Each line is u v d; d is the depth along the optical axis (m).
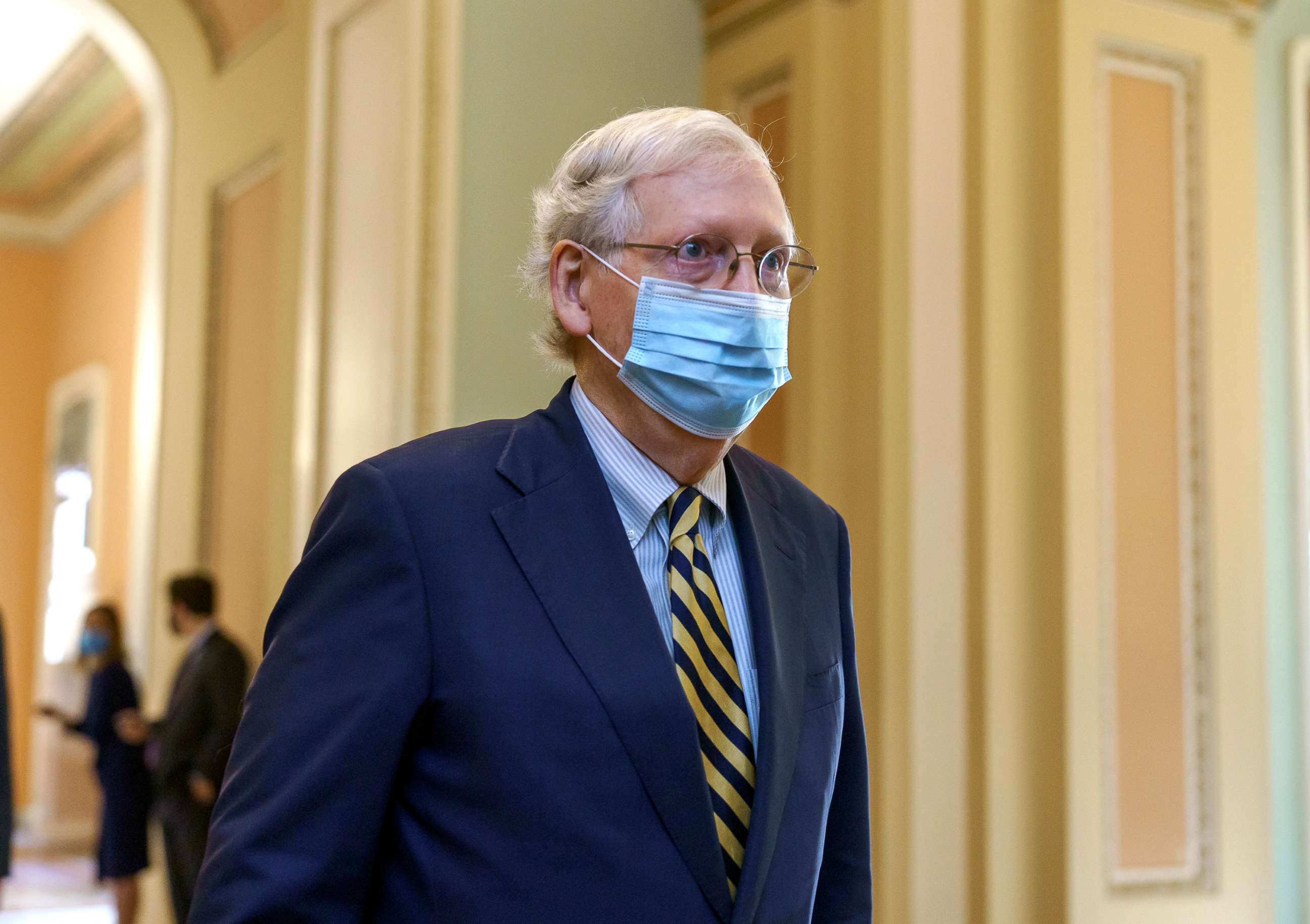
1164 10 4.15
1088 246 3.94
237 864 1.19
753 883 1.25
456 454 1.35
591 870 1.20
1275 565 4.58
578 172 1.45
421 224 3.46
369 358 3.54
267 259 5.02
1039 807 3.79
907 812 3.64
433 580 1.25
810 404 3.77
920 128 3.82
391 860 1.27
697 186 1.38
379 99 3.61
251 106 5.21
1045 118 3.95
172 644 5.72
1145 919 3.84
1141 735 3.91
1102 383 3.93
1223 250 4.20
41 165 10.18
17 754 10.46
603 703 1.24
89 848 9.38
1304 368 4.70
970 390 3.84
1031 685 3.82
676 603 1.36
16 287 10.86
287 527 4.70
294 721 1.22
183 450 5.69
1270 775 4.13
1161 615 3.99
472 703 1.22
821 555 1.57
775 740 1.33
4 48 8.37
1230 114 4.27
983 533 3.78
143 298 6.20
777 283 1.41
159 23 5.71
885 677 3.66
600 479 1.37
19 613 10.65
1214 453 4.12
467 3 3.67
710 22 4.11
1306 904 4.44
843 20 3.88
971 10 3.93
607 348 1.42
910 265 3.76
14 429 10.77
